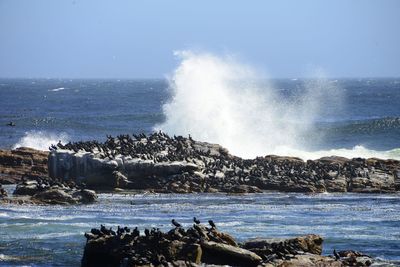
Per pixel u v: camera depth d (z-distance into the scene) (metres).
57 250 159.00
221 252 134.00
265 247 142.38
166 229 178.25
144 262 126.12
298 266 130.88
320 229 183.12
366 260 142.38
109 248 134.88
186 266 127.44
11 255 154.62
